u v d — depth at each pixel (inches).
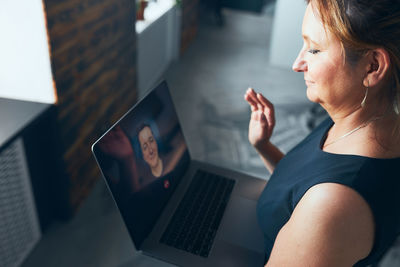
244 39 203.8
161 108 41.2
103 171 29.9
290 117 125.5
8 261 64.3
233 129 117.1
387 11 18.9
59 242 73.5
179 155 43.4
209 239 35.4
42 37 55.3
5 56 57.9
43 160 67.6
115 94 91.5
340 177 20.7
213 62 168.9
